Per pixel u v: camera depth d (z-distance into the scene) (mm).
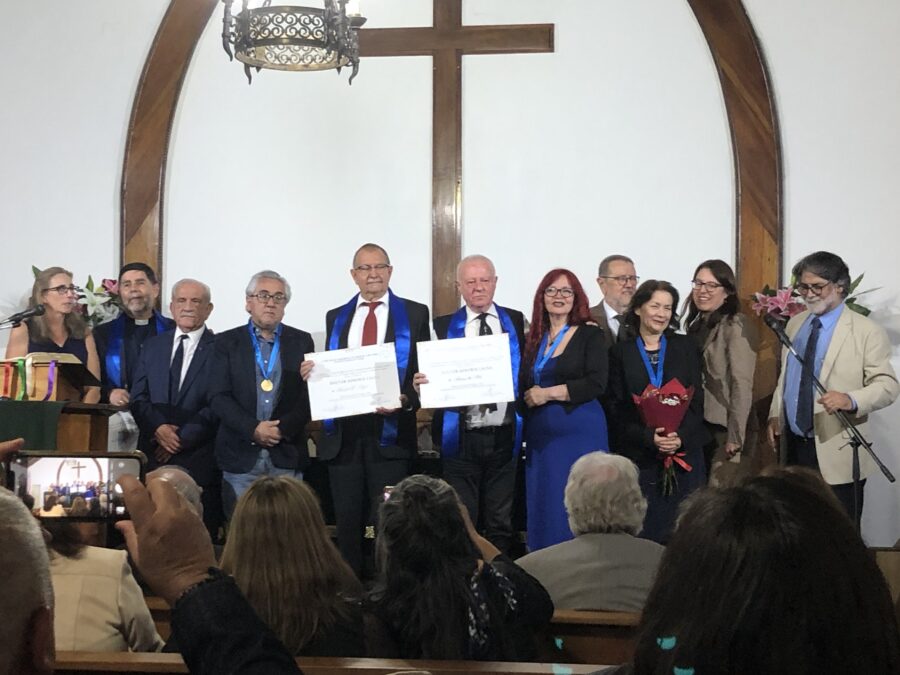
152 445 5188
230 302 6215
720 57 6062
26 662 890
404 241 6168
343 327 5148
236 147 6266
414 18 6203
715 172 6070
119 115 6312
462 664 2123
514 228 6133
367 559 5125
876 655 959
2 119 6316
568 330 4883
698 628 965
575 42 6152
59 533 2602
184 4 6301
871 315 5883
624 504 3104
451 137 6148
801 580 957
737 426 5066
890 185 5918
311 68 4508
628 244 6090
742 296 5988
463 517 2707
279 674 941
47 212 6293
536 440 4840
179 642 978
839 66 5988
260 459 5000
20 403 3340
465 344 4812
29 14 6348
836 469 4980
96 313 5773
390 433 4965
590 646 2826
